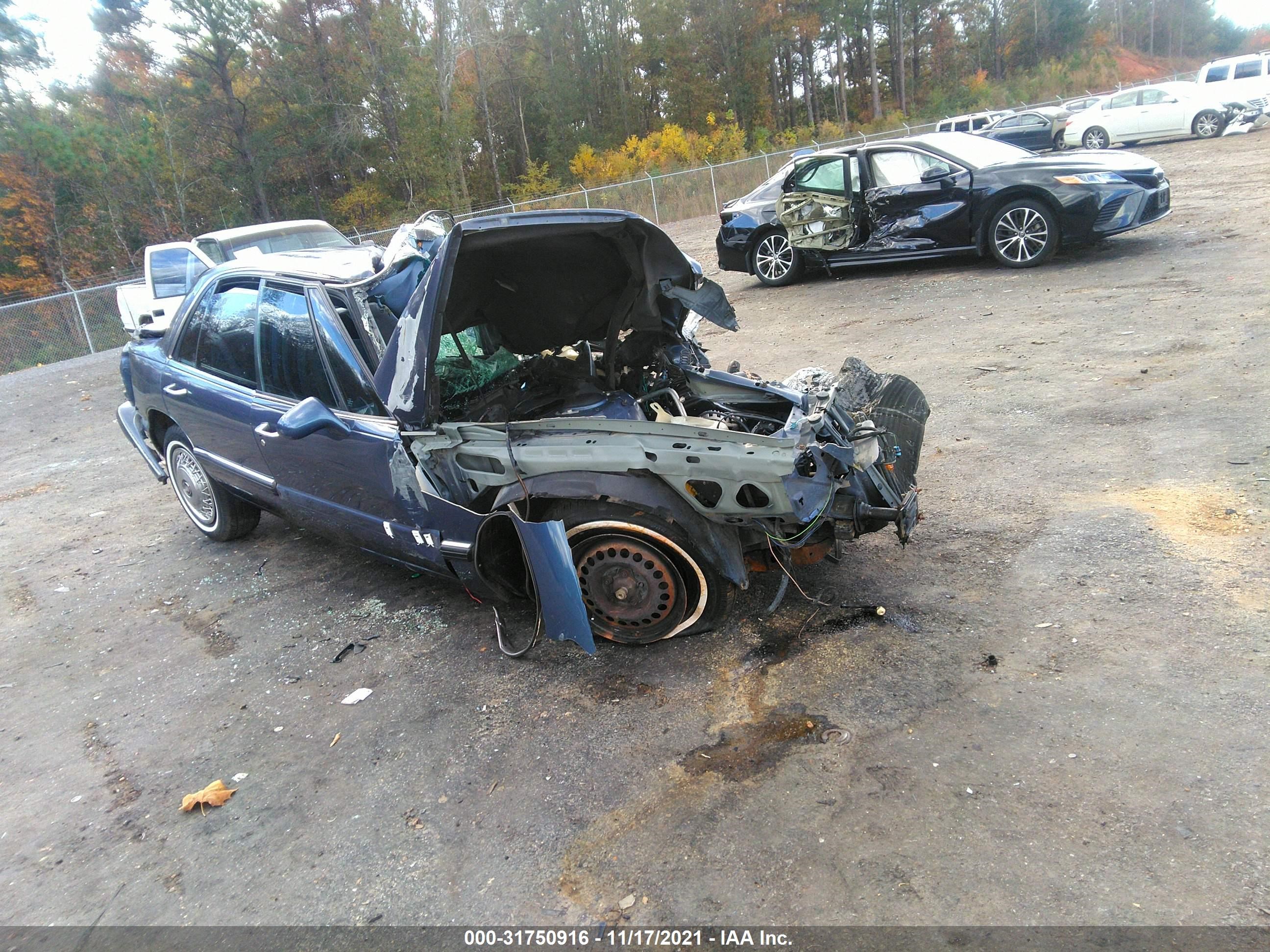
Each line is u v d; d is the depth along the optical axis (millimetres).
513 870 2551
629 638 3609
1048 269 9742
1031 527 4145
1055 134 24703
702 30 51250
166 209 34875
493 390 4141
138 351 5465
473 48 42312
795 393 3979
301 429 3523
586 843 2611
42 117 32656
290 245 12383
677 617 3510
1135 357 6301
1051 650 3191
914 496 3650
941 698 3023
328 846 2766
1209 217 10992
